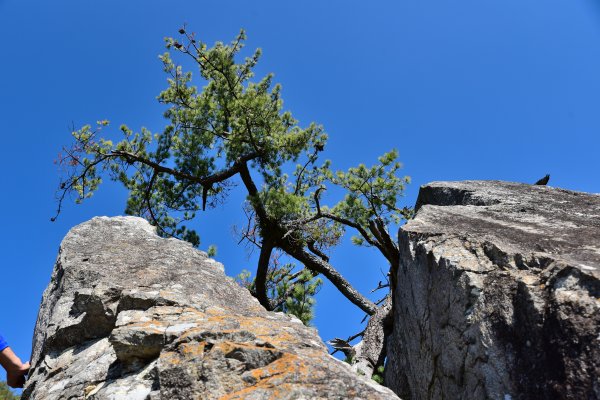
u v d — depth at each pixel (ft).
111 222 23.32
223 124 59.31
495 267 14.10
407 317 17.93
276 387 10.85
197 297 16.70
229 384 11.27
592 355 10.96
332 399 10.52
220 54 56.44
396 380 19.75
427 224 18.21
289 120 60.95
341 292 53.78
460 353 13.88
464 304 13.96
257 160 59.06
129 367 13.76
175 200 62.08
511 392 12.08
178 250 21.09
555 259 12.97
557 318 11.77
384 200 50.34
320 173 58.70
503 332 12.77
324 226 56.39
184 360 12.06
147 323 14.56
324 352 12.93
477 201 22.80
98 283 17.11
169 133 60.59
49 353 16.55
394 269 33.63
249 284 55.88
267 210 53.93
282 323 15.01
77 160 57.41
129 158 59.41
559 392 11.08
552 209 19.84
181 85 60.85
